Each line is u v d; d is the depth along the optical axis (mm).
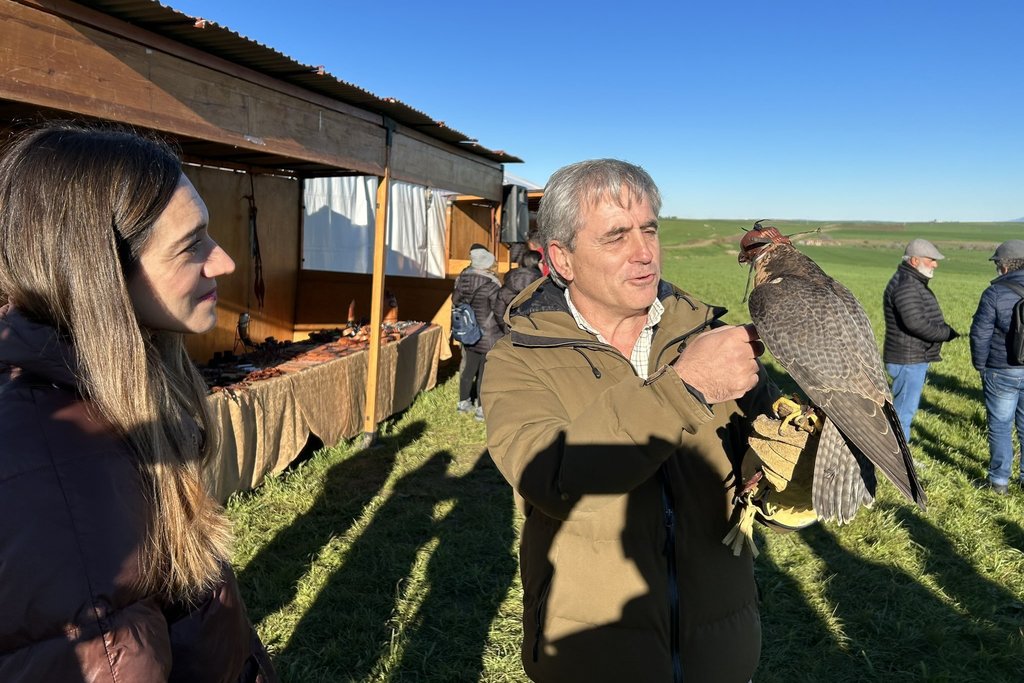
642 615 1767
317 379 6277
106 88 3555
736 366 1324
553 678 1863
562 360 1818
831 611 4219
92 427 978
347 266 11273
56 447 926
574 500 1431
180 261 1127
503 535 5055
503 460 1636
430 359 9477
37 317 1025
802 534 5180
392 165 6816
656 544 1775
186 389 1301
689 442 1800
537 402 1720
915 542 5102
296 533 4902
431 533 5043
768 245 1944
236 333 8305
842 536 5141
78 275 993
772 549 4941
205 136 4312
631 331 2027
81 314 995
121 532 944
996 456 6156
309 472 6004
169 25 3775
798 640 3984
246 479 5301
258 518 5008
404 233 13109
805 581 4555
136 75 3748
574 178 1817
